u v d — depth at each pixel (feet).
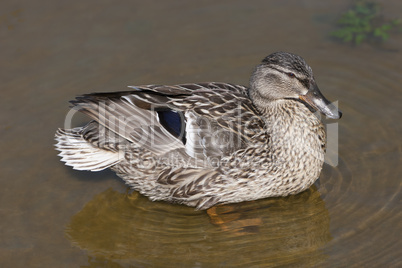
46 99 34.30
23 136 32.12
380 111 33.27
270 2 41.11
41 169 30.45
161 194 28.66
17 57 37.09
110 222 27.94
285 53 28.53
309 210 27.89
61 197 29.09
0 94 34.58
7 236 26.81
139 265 25.53
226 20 40.06
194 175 27.27
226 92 28.89
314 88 27.99
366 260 24.64
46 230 27.25
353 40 37.96
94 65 36.68
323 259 25.03
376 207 27.35
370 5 40.14
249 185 27.45
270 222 27.53
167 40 38.52
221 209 28.48
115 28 39.32
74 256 25.93
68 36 38.63
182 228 27.55
